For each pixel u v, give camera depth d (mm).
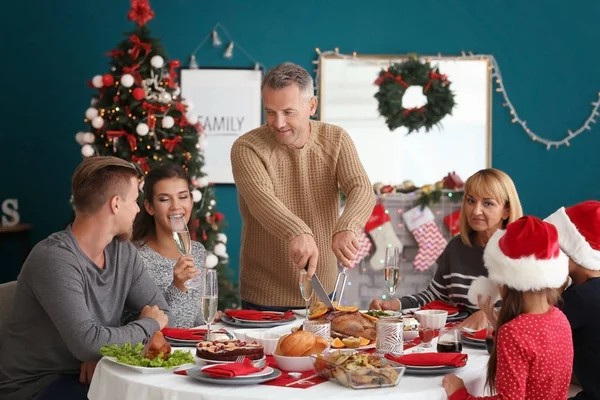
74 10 5941
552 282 2043
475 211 3002
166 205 3062
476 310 2996
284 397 1817
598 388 2332
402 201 5570
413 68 5867
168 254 3113
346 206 2738
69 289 2354
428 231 5488
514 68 6227
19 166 5980
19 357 2502
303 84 2689
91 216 2471
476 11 6184
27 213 5996
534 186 6281
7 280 5957
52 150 5984
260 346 2123
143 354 2096
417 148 6180
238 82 6047
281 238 2553
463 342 2398
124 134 5008
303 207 2908
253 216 2764
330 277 2992
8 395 2496
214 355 2070
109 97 5086
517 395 1945
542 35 6227
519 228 2070
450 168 6199
